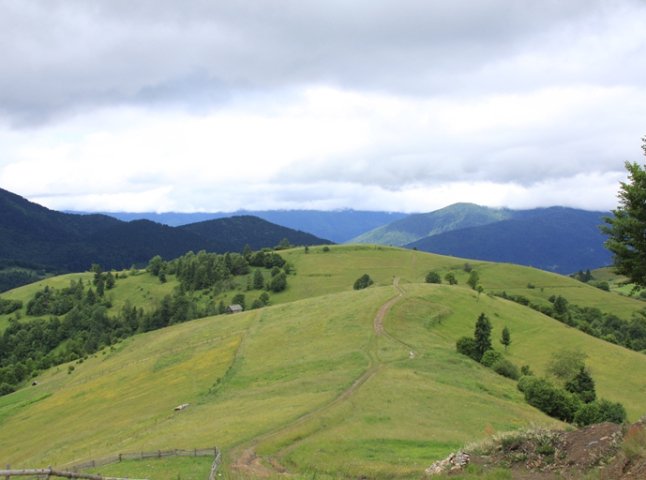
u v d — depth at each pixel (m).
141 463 40.97
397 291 140.62
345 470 34.59
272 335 112.75
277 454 41.38
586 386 80.81
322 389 64.94
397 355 82.31
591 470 21.34
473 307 135.88
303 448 41.75
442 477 24.66
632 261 27.30
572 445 24.28
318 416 51.16
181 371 103.25
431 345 91.94
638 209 27.11
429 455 38.41
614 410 63.50
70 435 80.88
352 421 49.75
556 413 64.06
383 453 39.47
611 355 112.19
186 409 70.00
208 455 41.81
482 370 78.75
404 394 59.12
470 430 47.22
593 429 24.78
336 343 96.12
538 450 24.83
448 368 76.00
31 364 194.38
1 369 176.25
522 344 117.56
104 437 70.12
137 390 99.62
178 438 50.31
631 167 27.50
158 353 127.69
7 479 23.83
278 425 49.03
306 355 90.94
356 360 81.06
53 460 61.03
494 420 51.28
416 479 27.50
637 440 20.77
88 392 111.56
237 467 37.81
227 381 83.06
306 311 132.25
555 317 173.25
